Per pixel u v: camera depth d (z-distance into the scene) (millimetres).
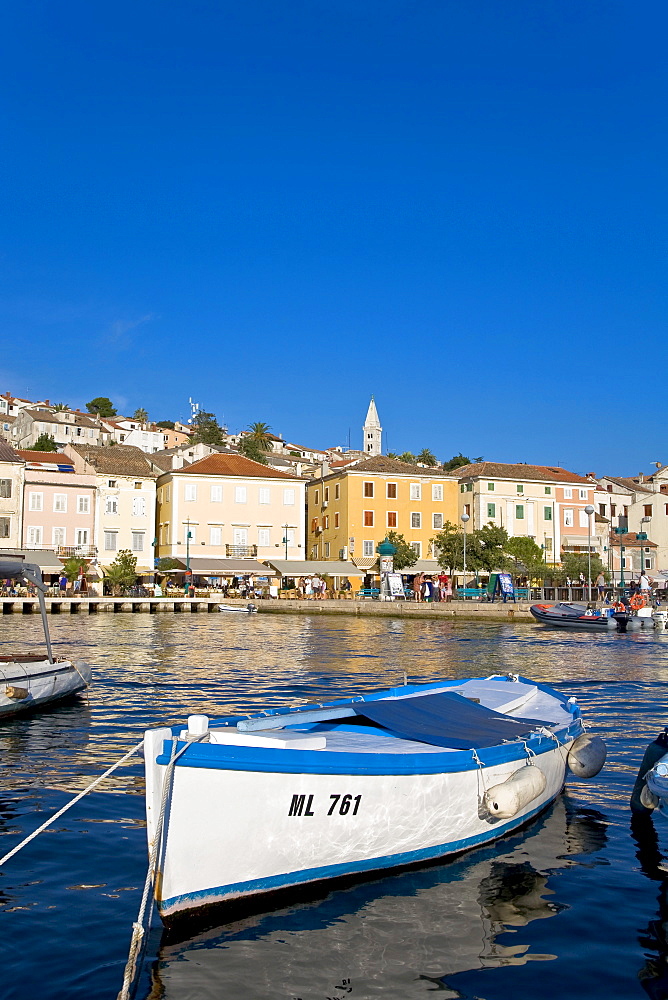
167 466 81500
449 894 8023
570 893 8148
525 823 10086
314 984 6344
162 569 69250
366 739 9344
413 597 68188
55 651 31109
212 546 73438
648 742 14812
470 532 77812
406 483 77188
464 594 65750
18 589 61469
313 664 27828
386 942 7023
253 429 124375
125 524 71188
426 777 8430
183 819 6832
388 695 12812
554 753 10641
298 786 7441
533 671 26375
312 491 83938
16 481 65938
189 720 7371
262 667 26766
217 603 64000
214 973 6457
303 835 7539
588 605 51375
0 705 16281
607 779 12297
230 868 7141
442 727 10102
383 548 69562
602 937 7254
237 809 7109
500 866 8781
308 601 62000
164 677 23688
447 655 31609
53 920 7355
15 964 6590
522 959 6824
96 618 53938
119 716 16953
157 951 6773
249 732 9320
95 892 7953
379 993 6242
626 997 6293
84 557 67625
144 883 8164
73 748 13852
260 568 71812
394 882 8258
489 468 79938
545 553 79438
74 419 111812
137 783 11625
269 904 7602
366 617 59156
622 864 8930
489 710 11492
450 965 6703
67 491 68250
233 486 74438
